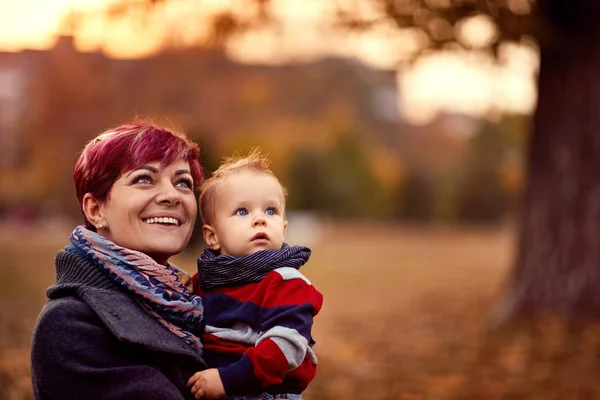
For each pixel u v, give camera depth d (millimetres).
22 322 9797
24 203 37156
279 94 50156
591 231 9414
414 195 68812
